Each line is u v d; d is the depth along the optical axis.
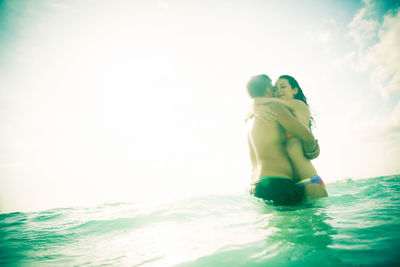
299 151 1.93
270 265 0.76
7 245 1.42
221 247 1.02
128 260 1.03
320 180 1.90
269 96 2.18
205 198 2.73
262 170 1.83
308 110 2.14
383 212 1.31
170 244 1.19
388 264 0.64
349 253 0.75
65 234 1.70
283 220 1.33
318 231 1.04
